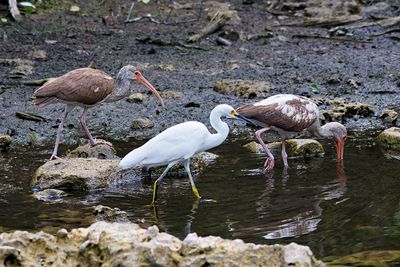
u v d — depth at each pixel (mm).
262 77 19328
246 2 25109
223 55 20938
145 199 12312
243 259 8242
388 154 14562
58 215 11500
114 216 11195
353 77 19406
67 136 16031
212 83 18922
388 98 18125
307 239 10305
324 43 22109
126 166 12164
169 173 13664
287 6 24609
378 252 9781
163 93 18250
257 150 14984
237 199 12141
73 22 22594
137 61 20250
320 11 23906
